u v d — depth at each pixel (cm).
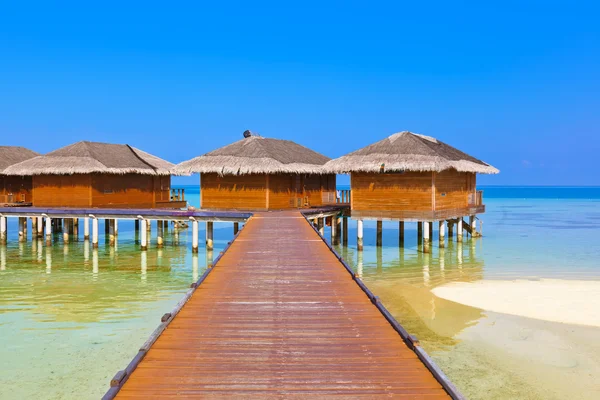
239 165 2612
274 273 1023
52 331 1248
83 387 930
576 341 1148
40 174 2906
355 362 573
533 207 6875
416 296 1579
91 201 2819
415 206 2427
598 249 2662
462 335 1195
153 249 2716
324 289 893
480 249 2672
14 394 902
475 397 873
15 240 3150
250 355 590
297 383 520
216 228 4119
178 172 2730
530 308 1424
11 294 1659
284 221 2012
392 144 2559
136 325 1296
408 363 570
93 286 1791
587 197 11069
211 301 813
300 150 3131
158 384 514
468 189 2891
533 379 946
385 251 2614
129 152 3238
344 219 2811
